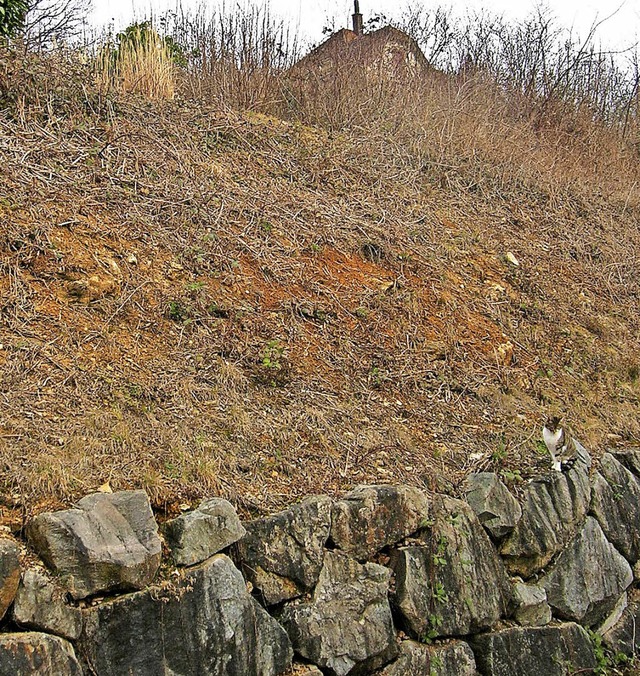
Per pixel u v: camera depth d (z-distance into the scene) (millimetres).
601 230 10445
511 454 5551
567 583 5172
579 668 5008
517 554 4953
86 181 6457
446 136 10648
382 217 8219
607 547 5531
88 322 5023
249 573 3832
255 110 10047
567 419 6316
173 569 3543
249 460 4434
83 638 3205
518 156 11219
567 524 5301
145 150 7387
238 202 7273
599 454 6055
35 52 7781
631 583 5707
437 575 4488
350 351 6027
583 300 8477
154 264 5898
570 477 5492
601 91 15695
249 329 5676
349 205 8258
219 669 3525
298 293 6410
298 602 3957
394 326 6523
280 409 5035
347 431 5117
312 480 4523
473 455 5398
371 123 10391
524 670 4699
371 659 4094
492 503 4906
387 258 7480
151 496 3783
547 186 10875
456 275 7816
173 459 4098
